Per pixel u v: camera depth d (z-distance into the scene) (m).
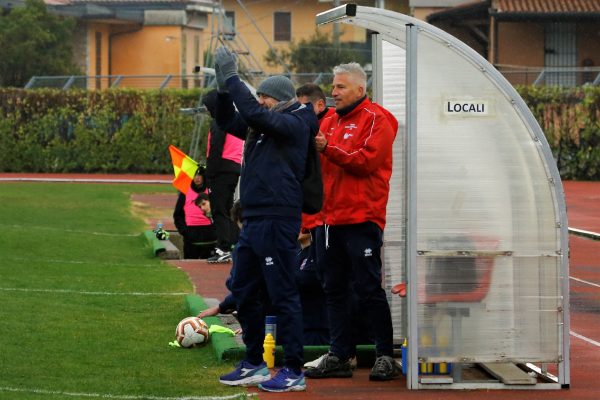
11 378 30.75
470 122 30.80
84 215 93.31
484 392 30.77
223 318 41.34
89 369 32.47
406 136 30.80
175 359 34.41
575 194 127.56
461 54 30.70
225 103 30.53
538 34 190.62
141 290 50.59
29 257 62.53
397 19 30.97
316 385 31.45
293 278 30.17
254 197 29.88
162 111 167.00
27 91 167.88
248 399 29.05
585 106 154.38
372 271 31.66
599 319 45.78
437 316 30.84
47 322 40.19
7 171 168.50
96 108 167.75
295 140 29.70
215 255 62.53
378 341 32.41
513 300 30.97
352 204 31.30
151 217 95.00
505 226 30.92
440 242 30.80
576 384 32.03
